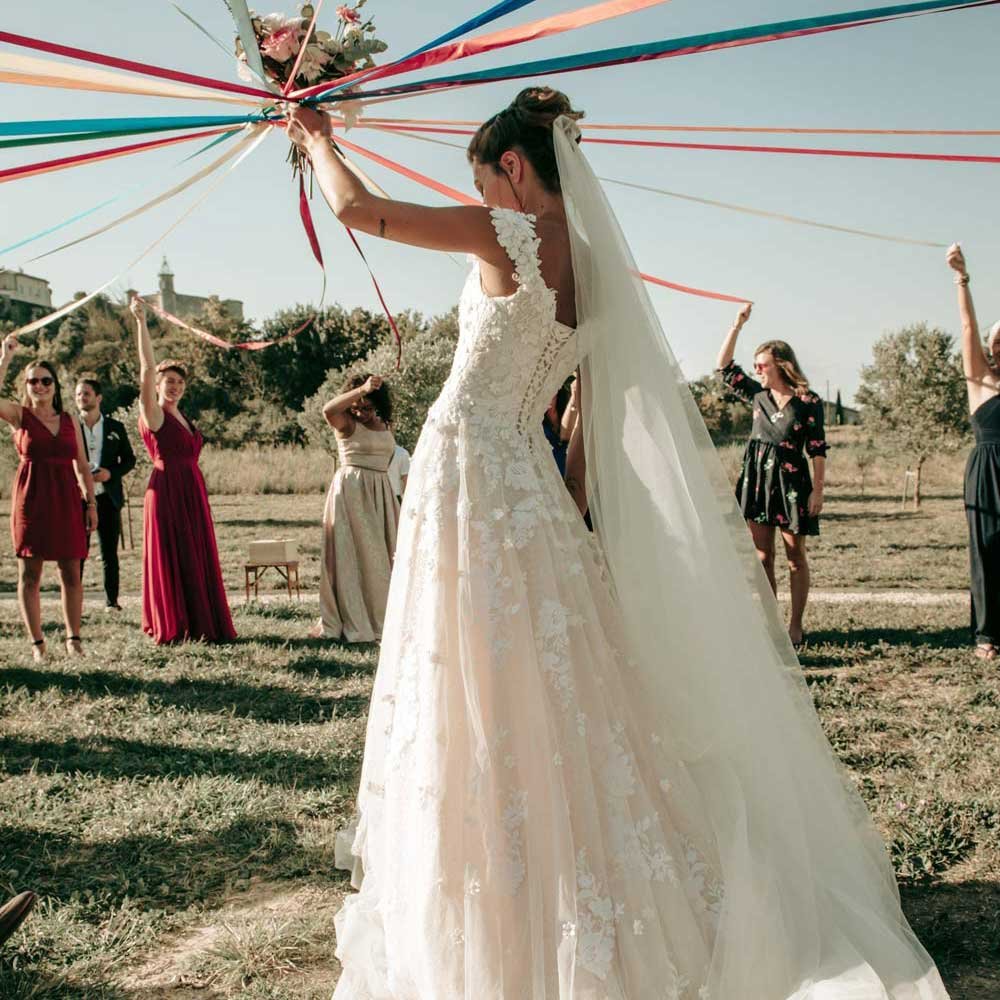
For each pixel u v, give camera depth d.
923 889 2.77
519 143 2.29
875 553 11.51
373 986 2.16
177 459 6.47
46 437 6.02
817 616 7.13
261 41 2.26
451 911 2.01
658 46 1.89
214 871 2.98
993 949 2.44
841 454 21.44
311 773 3.79
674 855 2.14
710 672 2.31
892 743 4.02
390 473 6.91
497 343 2.19
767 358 6.04
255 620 7.46
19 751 4.16
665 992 1.98
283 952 2.48
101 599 9.45
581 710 2.11
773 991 2.04
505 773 2.04
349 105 2.21
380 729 2.30
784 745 2.38
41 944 2.54
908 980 2.10
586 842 2.04
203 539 6.52
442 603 2.12
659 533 2.34
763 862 2.20
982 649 5.63
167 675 5.50
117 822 3.32
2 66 1.90
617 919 2.01
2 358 5.99
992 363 5.54
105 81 2.01
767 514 6.05
